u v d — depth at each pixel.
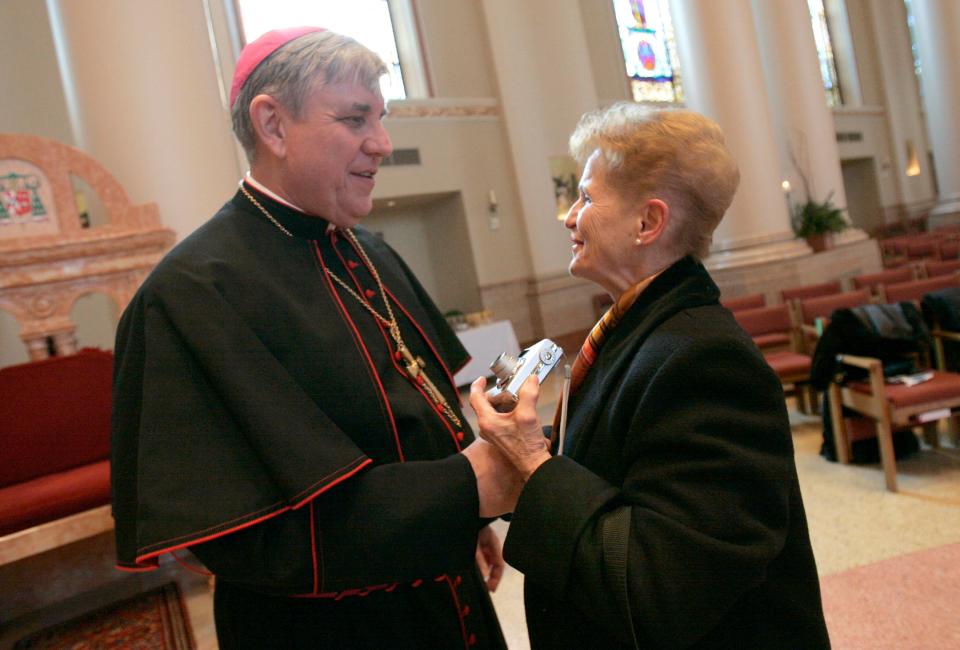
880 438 3.71
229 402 1.07
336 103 1.18
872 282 7.41
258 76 1.19
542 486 1.01
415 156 10.80
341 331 1.27
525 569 1.00
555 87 11.70
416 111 10.79
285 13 10.03
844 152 17.55
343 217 1.32
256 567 1.04
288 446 1.04
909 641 2.34
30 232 3.41
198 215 4.03
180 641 2.80
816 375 4.26
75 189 3.75
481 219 11.42
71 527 2.83
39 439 3.11
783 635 1.03
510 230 11.67
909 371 4.04
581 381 1.21
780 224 9.82
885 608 2.56
